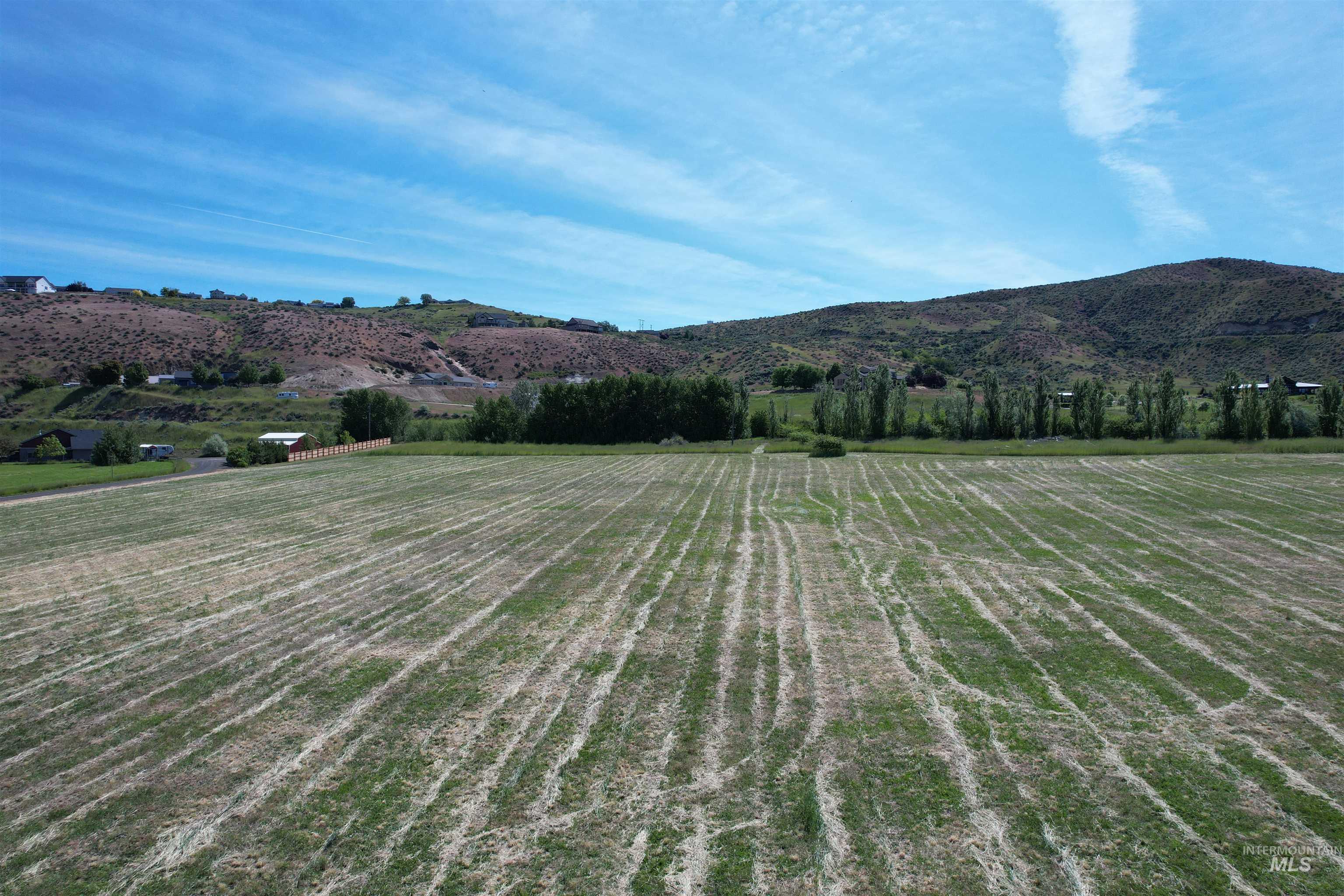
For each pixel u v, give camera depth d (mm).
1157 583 15602
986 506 26141
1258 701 9867
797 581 16812
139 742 9750
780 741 9195
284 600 16406
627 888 6629
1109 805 7656
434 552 20750
